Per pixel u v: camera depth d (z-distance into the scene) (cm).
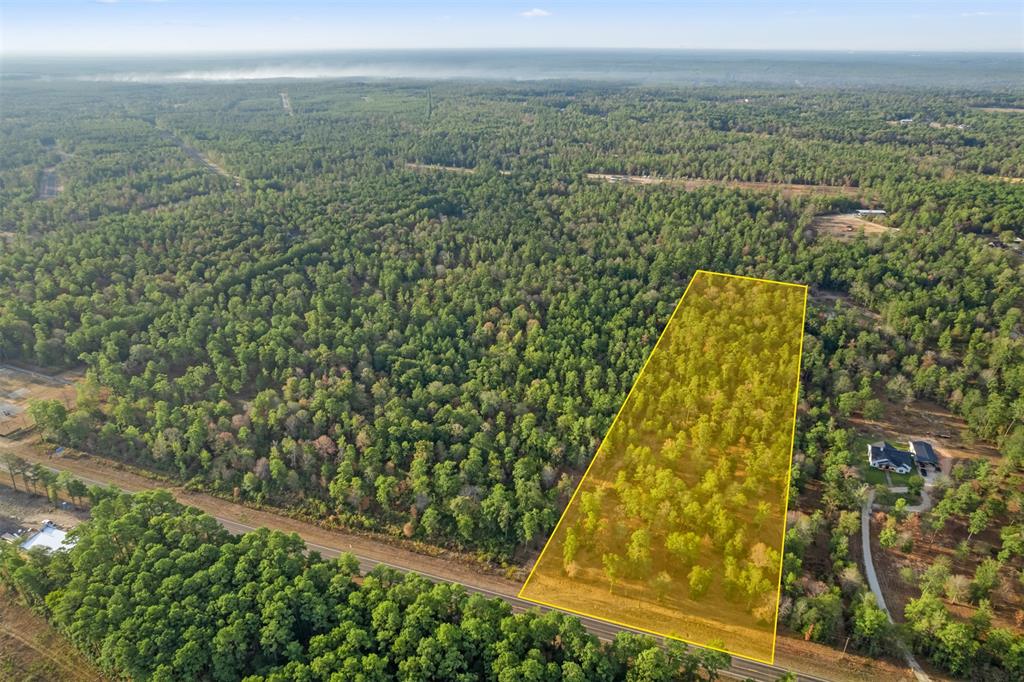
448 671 6969
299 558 8394
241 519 10338
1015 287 13675
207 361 13675
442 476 10450
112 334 13812
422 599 7700
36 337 14175
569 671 6850
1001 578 8581
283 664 7325
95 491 9900
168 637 7225
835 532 9269
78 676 7569
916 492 10125
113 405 12350
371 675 6844
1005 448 10744
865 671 7650
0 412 12606
